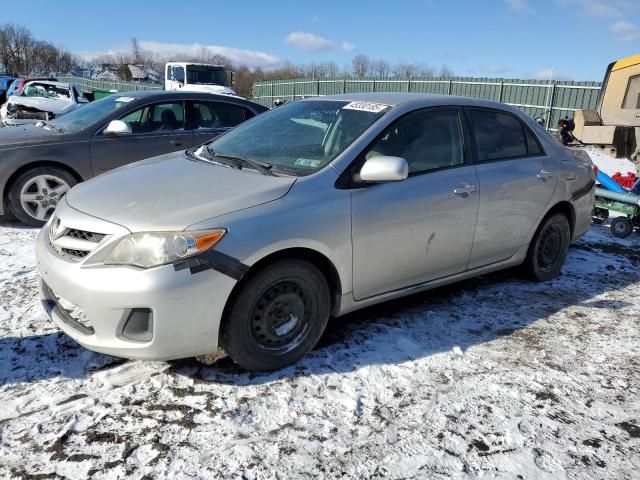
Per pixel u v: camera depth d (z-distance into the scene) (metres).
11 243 5.04
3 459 2.25
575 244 5.89
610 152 12.83
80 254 2.74
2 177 5.38
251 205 2.81
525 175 4.12
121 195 2.99
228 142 3.88
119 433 2.43
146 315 2.62
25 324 3.38
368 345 3.33
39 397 2.66
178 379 2.86
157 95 6.40
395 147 3.42
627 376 3.16
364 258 3.21
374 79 26.34
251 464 2.29
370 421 2.61
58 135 5.68
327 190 3.05
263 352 2.90
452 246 3.69
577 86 19.66
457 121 3.85
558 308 4.08
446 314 3.86
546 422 2.68
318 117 3.72
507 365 3.21
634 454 2.49
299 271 2.93
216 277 2.63
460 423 2.63
